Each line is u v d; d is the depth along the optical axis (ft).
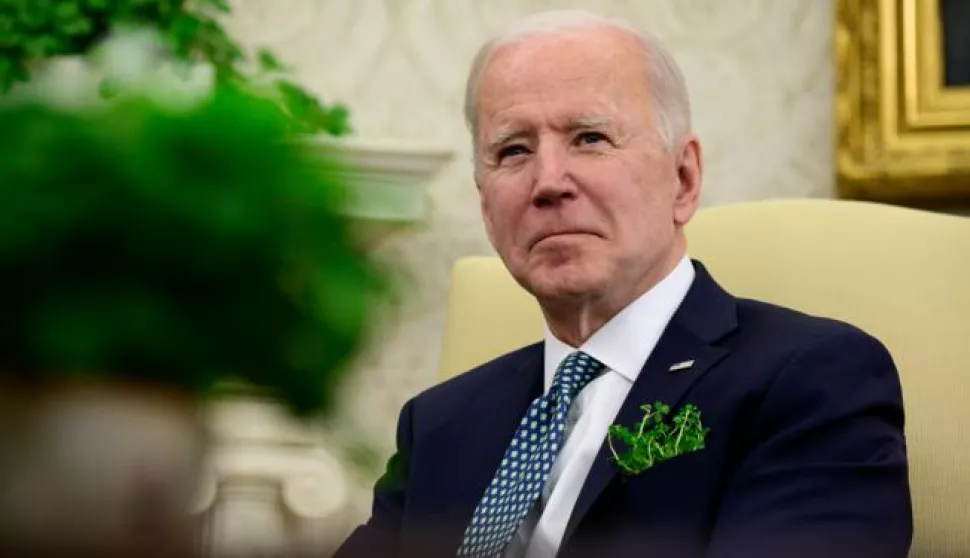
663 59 16.70
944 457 16.63
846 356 15.37
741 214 18.72
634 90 16.35
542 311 17.94
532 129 16.20
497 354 19.31
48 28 20.62
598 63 16.29
